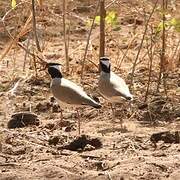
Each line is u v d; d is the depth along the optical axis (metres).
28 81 16.25
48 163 10.58
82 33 21.19
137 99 14.80
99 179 9.83
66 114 14.00
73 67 17.31
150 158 10.77
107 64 13.42
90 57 18.27
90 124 13.27
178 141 11.90
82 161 10.73
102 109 14.24
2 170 10.28
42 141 12.07
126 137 12.13
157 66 17.19
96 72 17.16
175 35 19.12
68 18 21.97
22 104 14.67
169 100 14.71
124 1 21.19
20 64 18.02
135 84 16.03
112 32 20.52
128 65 17.86
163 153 11.08
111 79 13.34
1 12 20.58
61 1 22.25
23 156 11.09
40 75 16.80
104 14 16.19
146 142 11.84
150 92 15.37
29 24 18.25
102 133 12.52
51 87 13.12
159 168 10.24
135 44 19.41
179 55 17.66
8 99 15.03
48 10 20.48
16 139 12.07
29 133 12.55
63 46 20.02
